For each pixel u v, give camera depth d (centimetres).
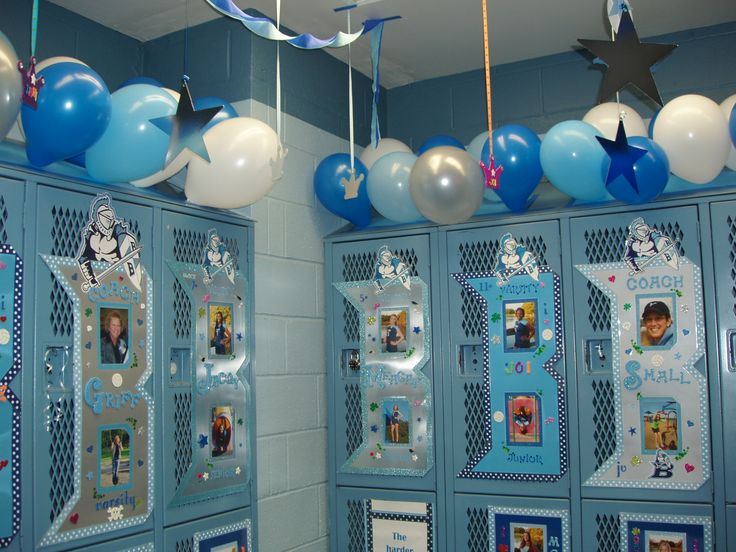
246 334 303
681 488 286
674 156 276
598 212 304
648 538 290
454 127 402
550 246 311
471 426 320
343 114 381
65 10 313
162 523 259
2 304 216
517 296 315
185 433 271
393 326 334
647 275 295
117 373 246
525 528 308
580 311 305
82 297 237
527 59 385
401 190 316
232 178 264
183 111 236
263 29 229
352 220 343
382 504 332
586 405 302
